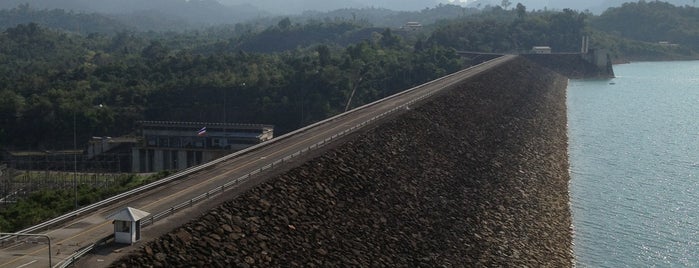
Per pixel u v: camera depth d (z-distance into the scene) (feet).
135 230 123.75
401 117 287.07
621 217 240.94
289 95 524.52
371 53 649.20
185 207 146.20
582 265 197.88
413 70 600.39
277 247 141.59
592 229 228.84
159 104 511.40
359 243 161.68
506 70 576.61
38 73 611.88
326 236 156.66
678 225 231.91
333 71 535.19
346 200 181.57
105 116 471.62
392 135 257.96
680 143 374.02
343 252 153.38
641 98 580.30
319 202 172.24
